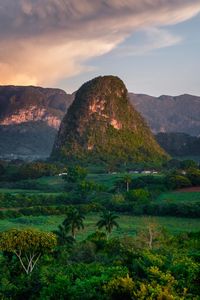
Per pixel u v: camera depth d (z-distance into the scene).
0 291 35.09
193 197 130.00
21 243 43.34
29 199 140.12
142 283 24.56
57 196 144.50
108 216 78.69
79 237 82.38
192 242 46.75
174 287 25.25
